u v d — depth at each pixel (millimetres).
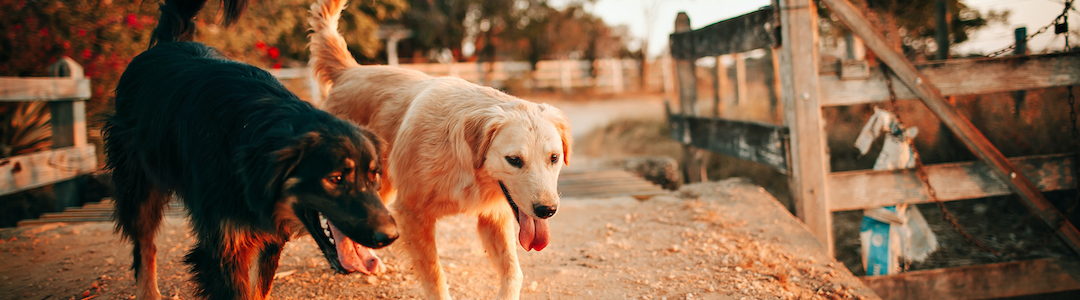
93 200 5809
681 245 3947
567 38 33188
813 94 4242
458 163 2602
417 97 2854
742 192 4930
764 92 14508
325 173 1904
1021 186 4352
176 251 3752
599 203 5070
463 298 3189
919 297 4375
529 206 2408
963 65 4344
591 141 11453
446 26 29781
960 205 6430
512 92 24953
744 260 3645
